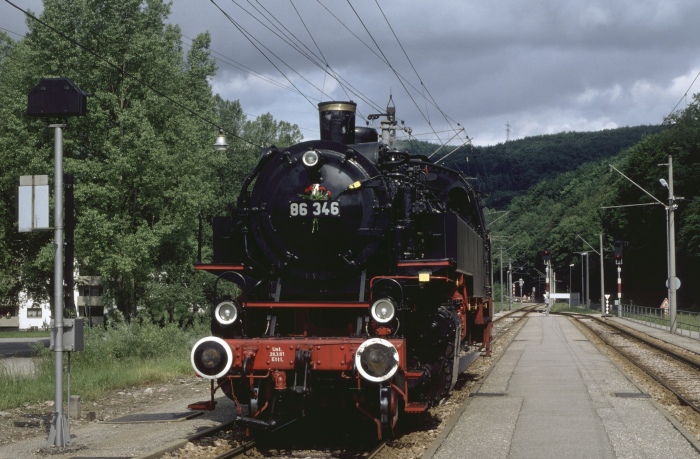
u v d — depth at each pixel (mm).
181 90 35969
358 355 9234
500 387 15516
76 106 10383
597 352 25016
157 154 32000
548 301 73875
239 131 57969
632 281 83812
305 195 10719
